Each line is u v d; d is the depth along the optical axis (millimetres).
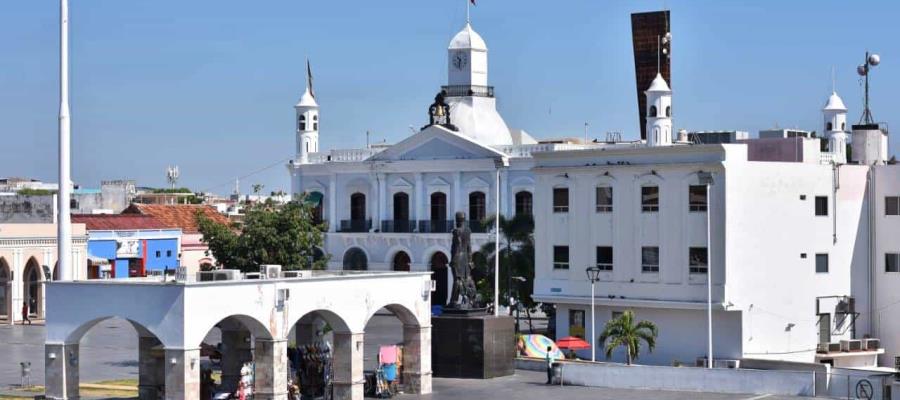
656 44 106125
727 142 78750
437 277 98375
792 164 66062
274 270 49312
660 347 65812
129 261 108188
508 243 79188
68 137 51844
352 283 49875
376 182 100688
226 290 44875
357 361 50219
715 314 64312
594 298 67062
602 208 67750
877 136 72000
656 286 65500
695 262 64312
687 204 64500
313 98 107312
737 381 53469
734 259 63781
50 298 46250
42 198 100250
